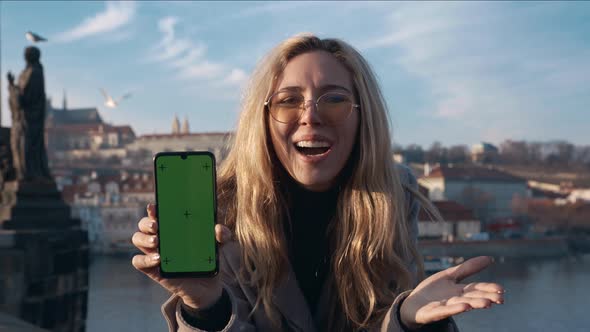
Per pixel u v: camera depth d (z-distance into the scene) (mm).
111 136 188750
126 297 35406
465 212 93125
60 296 18422
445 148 171375
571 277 46750
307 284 2166
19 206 18062
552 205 111250
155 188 1646
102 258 83500
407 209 2230
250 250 1993
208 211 1648
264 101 2000
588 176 153750
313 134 1924
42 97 19219
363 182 2027
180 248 1646
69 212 20297
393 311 1719
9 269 16781
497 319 24500
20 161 18578
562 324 24672
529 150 169375
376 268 2027
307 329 1999
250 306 2020
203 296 1724
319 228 2146
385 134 2047
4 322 4891
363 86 2004
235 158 2240
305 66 1954
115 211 102250
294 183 2092
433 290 1646
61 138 191000
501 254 74500
